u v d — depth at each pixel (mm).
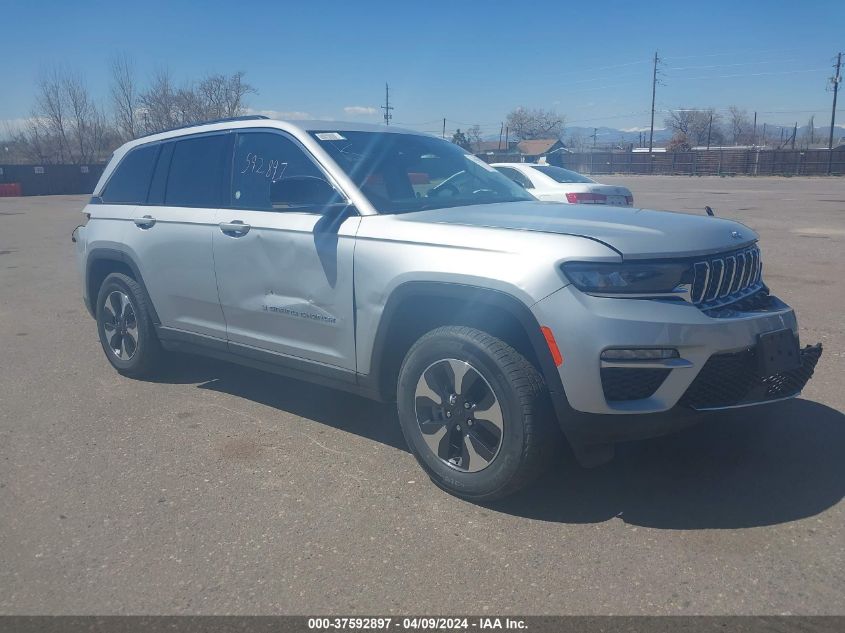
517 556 3258
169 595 3045
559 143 75625
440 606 2930
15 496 3924
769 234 14797
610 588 3004
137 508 3766
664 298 3342
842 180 47219
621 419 3312
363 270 3994
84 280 6094
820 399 4980
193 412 5102
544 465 3521
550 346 3338
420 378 3822
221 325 4953
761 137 122312
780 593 2932
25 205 29297
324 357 4324
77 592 3080
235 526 3568
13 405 5332
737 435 4426
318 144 4492
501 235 3574
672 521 3506
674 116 107062
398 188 4543
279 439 4605
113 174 5949
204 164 5113
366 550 3336
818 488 3771
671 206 23047
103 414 5102
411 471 4121
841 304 7957
